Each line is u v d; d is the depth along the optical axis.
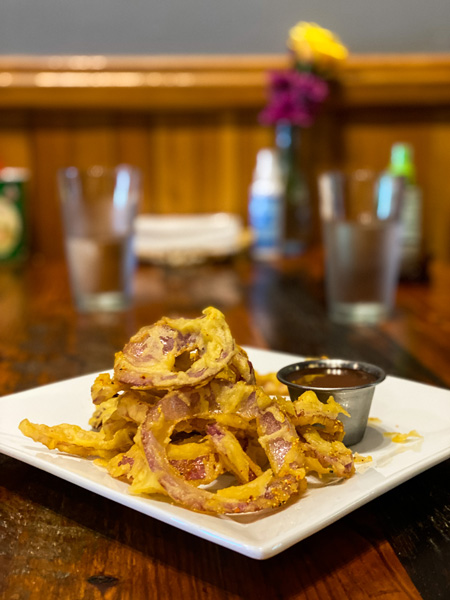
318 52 1.26
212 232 1.24
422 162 1.39
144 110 1.37
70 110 1.36
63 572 0.35
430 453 0.43
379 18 1.36
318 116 1.37
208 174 1.40
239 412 0.40
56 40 1.35
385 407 0.52
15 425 0.49
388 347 0.77
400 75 1.33
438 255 1.42
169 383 0.40
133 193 0.95
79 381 0.57
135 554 0.36
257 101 1.35
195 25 1.36
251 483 0.37
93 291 0.94
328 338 0.80
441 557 0.36
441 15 1.35
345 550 0.36
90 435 0.43
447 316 0.91
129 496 0.37
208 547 0.37
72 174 0.93
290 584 0.33
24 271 1.27
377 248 0.87
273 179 1.31
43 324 0.89
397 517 0.40
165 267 1.25
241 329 0.84
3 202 1.31
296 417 0.41
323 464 0.40
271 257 1.32
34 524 0.40
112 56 1.36
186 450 0.40
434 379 0.66
